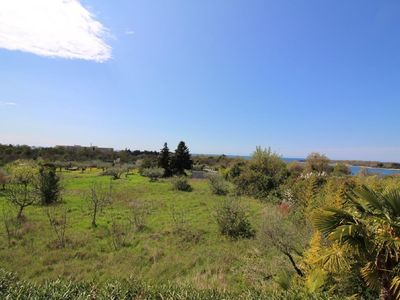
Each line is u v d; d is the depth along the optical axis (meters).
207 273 8.81
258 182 25.36
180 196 24.69
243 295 4.60
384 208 4.37
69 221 14.56
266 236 10.14
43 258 9.61
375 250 4.21
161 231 13.34
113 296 4.07
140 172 46.16
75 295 4.00
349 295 4.97
